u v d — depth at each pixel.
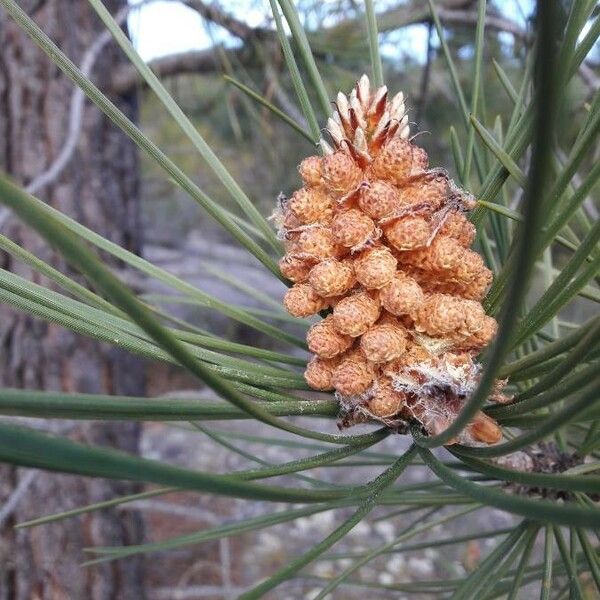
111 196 0.37
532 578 0.15
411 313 0.10
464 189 0.12
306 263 0.11
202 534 0.14
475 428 0.10
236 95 0.37
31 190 0.26
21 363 0.34
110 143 0.37
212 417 0.08
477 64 0.12
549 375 0.08
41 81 0.34
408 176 0.11
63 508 0.36
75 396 0.06
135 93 0.38
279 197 0.12
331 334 0.11
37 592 0.35
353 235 0.10
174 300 0.16
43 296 0.10
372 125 0.11
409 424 0.11
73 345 0.35
